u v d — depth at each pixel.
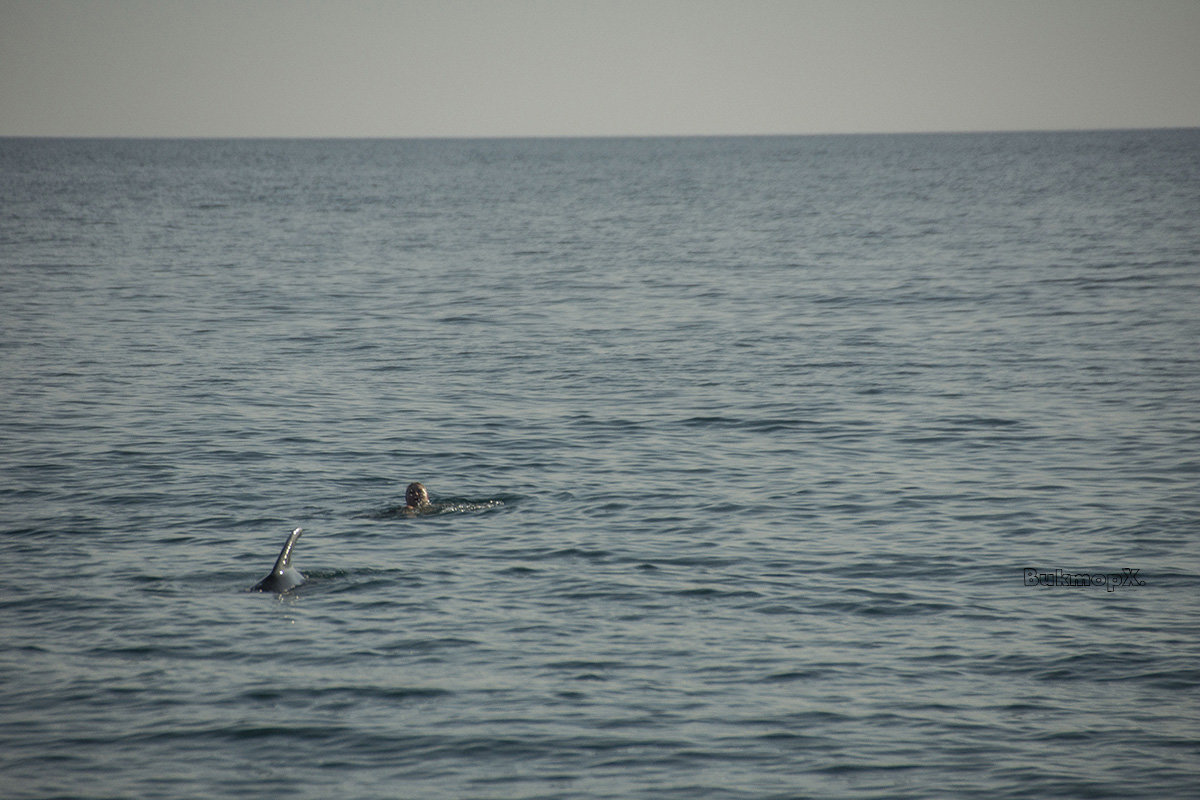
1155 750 46.50
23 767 45.06
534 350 140.38
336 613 60.44
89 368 126.50
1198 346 134.50
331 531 74.50
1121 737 47.59
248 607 61.16
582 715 49.38
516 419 105.88
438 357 135.88
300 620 59.47
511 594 63.50
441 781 44.22
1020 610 61.25
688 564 68.56
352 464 90.94
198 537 73.12
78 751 46.34
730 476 87.88
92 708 49.84
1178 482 84.44
